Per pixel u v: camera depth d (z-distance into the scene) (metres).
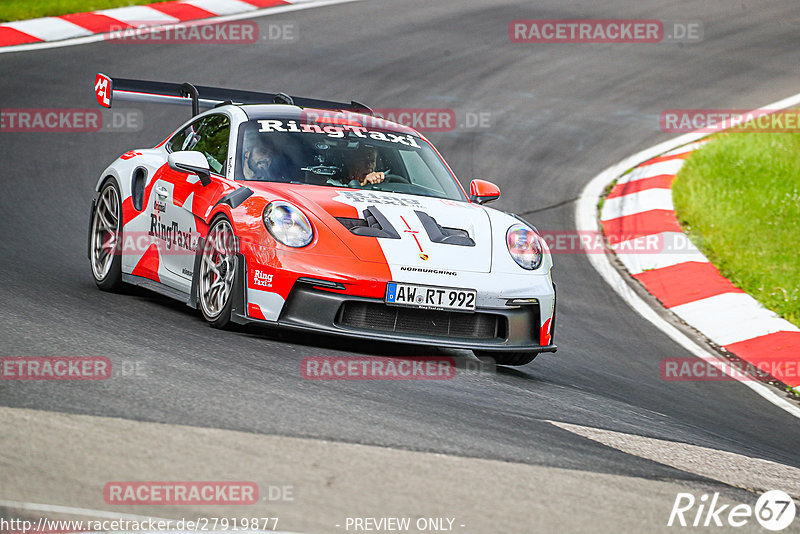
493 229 20.61
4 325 17.27
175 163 20.50
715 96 53.06
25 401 12.95
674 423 18.56
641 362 23.89
